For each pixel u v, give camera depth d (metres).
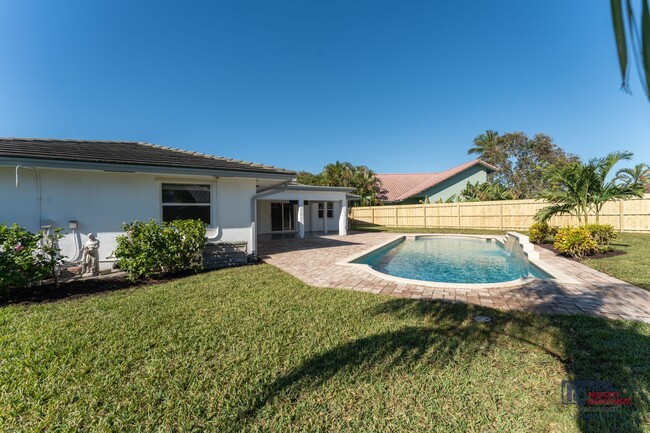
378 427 2.42
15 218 7.16
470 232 20.58
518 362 3.26
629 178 10.12
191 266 7.78
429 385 2.91
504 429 2.39
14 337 3.90
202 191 9.41
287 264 9.22
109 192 8.12
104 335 3.97
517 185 31.88
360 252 11.72
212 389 2.88
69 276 7.29
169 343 3.75
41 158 6.69
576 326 4.08
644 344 3.56
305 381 2.98
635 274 6.91
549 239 14.34
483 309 4.80
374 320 4.45
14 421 2.47
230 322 4.41
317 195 19.41
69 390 2.85
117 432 2.38
